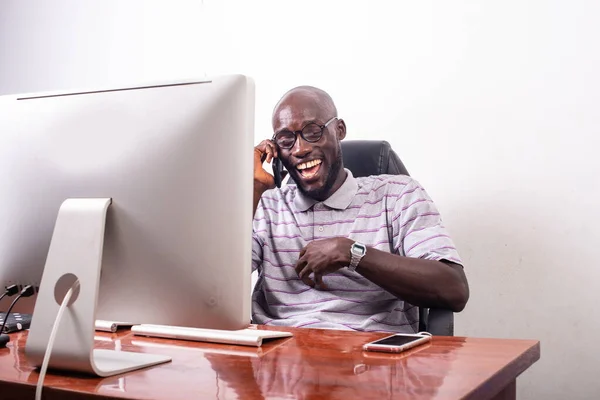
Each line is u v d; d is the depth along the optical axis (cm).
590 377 204
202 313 96
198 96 97
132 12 277
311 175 181
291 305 176
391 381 90
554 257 209
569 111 207
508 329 216
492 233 218
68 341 94
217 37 262
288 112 183
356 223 178
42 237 105
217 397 82
